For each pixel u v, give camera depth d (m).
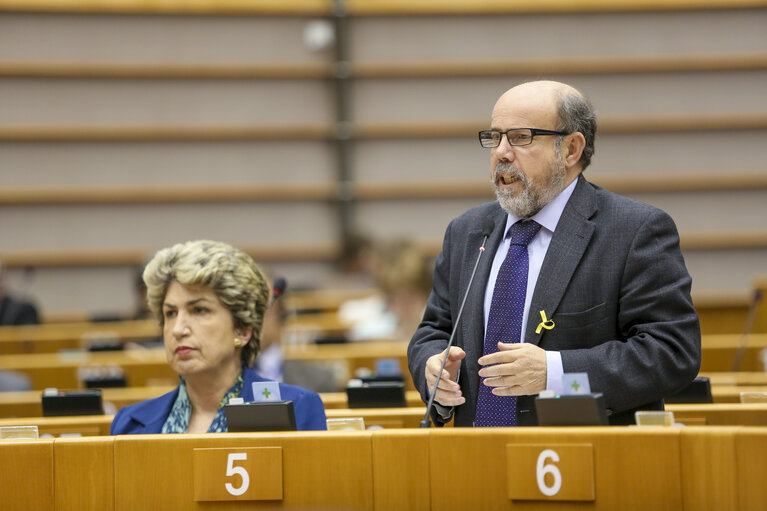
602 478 2.82
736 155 16.36
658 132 16.36
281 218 16.86
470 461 2.94
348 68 16.61
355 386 4.91
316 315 13.71
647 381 3.45
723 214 16.34
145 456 3.14
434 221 16.83
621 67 16.28
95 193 16.33
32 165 16.25
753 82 16.28
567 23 16.44
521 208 3.81
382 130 16.66
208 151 16.72
